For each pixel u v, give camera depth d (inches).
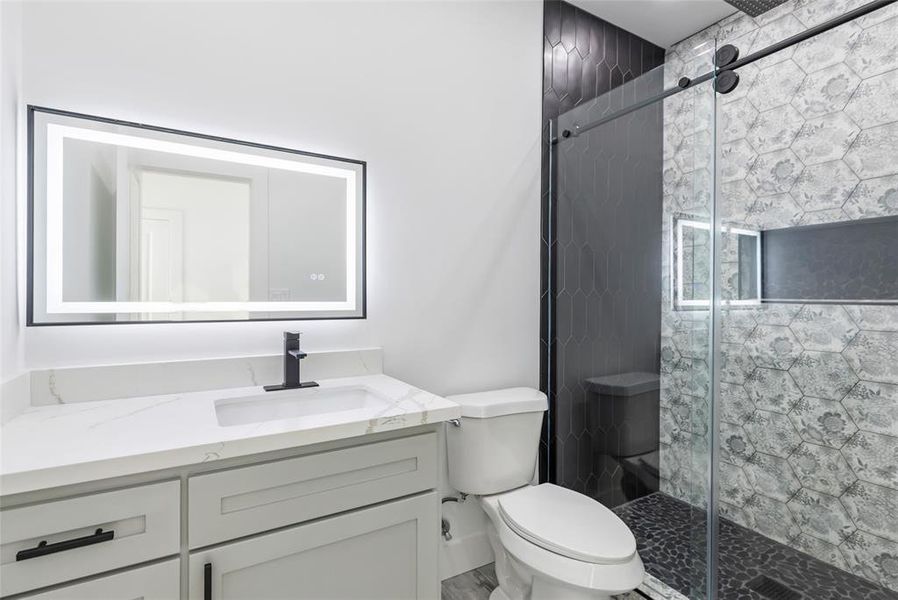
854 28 66.0
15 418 38.0
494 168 75.0
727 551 74.3
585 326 76.6
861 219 65.7
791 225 74.3
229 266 51.9
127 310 46.4
